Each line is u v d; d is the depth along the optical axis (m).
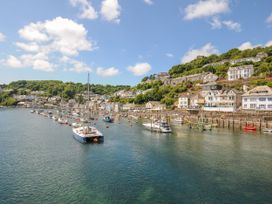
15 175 37.03
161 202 28.39
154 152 51.50
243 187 32.53
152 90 196.00
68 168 40.69
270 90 100.75
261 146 56.62
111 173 38.22
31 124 105.94
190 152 51.28
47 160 45.44
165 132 78.94
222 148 54.78
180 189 31.98
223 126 93.56
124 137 70.69
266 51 197.00
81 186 32.97
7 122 114.62
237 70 156.12
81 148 55.59
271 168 40.22
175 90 176.00
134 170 39.66
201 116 103.94
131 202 28.39
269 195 30.06
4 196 29.69
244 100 107.88
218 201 28.53
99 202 28.33
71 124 105.25
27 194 30.33
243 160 44.88
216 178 35.81
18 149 54.34
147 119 132.50
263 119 82.06
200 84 171.00
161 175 37.19
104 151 52.69
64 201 28.53
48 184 33.56
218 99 122.50
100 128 92.56
